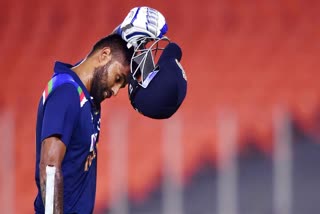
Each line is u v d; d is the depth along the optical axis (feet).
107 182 119.96
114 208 118.42
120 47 39.70
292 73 134.31
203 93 131.03
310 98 129.08
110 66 39.58
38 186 39.73
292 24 143.54
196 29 144.46
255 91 131.23
